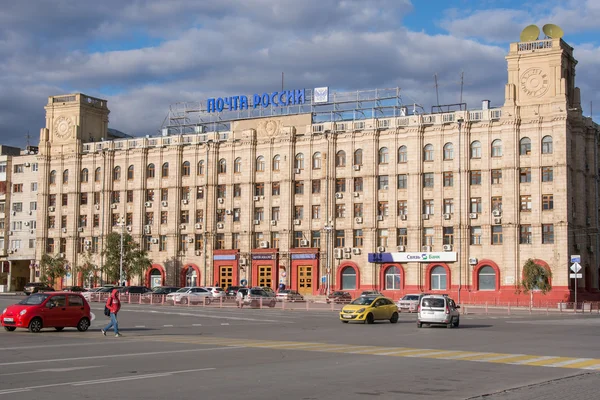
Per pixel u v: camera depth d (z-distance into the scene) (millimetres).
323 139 91625
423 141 86812
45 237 106750
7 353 26219
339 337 35594
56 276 103125
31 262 108250
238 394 17359
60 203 106438
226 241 95938
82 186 105438
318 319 52531
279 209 93375
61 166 106688
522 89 82750
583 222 83812
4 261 117500
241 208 95250
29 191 115000
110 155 103562
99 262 102750
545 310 73938
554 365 24016
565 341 34000
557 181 80000
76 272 103812
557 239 79438
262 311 63875
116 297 35312
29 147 124562
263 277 93125
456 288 83250
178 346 29656
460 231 83688
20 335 35094
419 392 18047
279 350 28188
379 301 49969
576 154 83812
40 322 36938
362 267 88375
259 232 94438
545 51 81625
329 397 17188
